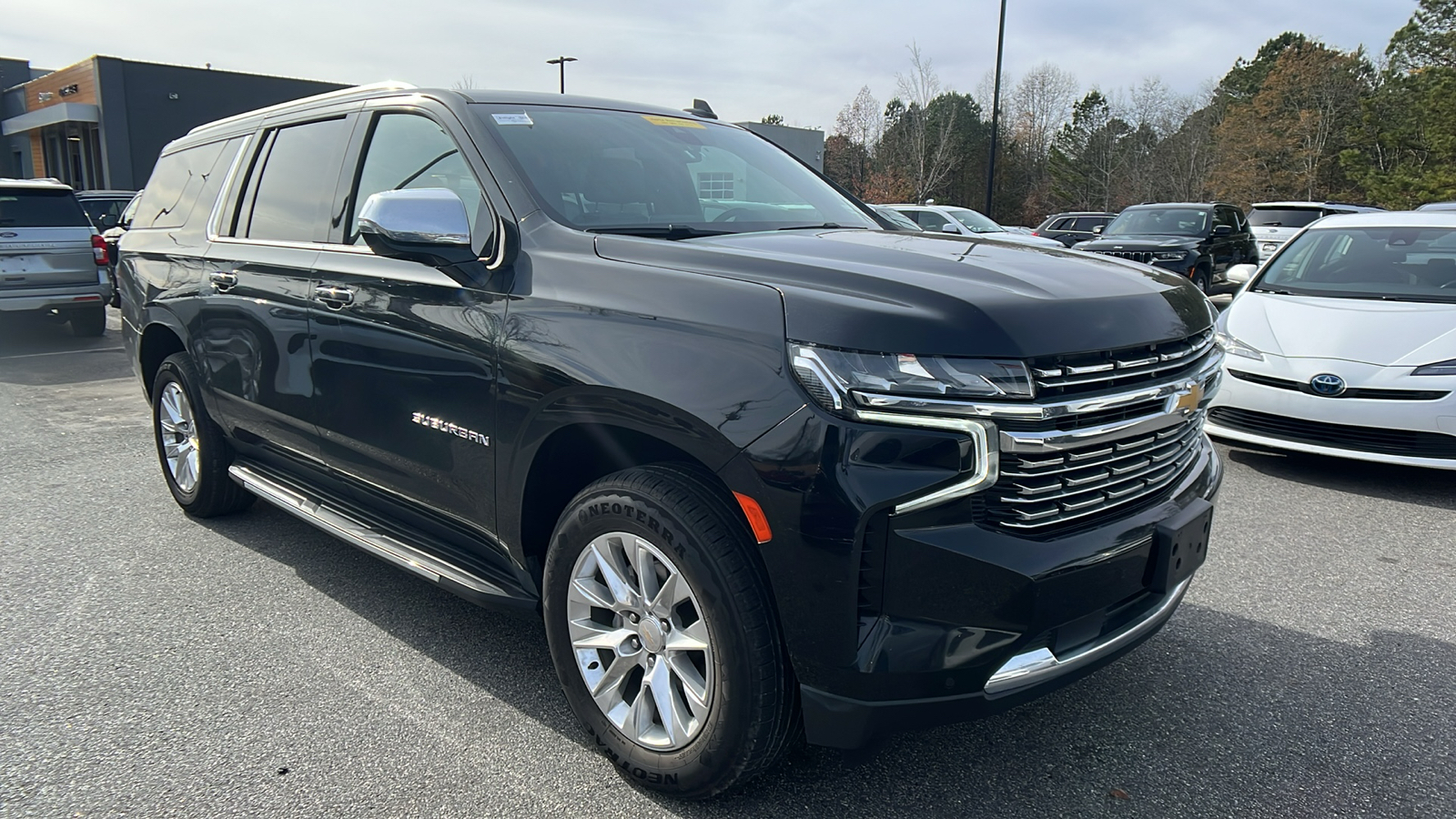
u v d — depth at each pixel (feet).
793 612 6.95
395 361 9.97
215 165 14.34
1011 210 203.00
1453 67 163.73
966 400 6.64
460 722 9.43
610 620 8.51
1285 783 8.50
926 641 6.81
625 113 11.68
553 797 8.18
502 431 8.80
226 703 9.75
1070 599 7.17
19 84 122.11
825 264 7.72
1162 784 8.48
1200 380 8.33
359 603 12.31
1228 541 14.93
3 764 8.61
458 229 8.89
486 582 9.55
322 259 11.15
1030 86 199.72
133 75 90.48
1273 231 62.54
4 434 21.74
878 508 6.63
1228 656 11.00
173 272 14.34
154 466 19.01
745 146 12.59
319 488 12.34
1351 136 170.60
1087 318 7.28
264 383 12.32
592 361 7.89
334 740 9.07
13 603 12.25
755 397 6.93
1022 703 7.30
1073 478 7.28
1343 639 11.46
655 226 9.63
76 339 37.14
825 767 8.66
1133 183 187.42
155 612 11.99
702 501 7.41
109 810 7.95
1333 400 17.39
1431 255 20.35
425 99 10.79
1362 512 16.39
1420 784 8.48
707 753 7.57
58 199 35.24
